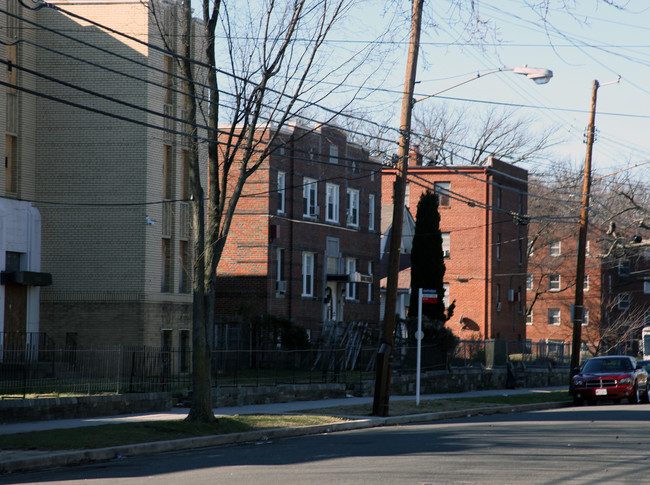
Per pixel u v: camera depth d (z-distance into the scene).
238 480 14.12
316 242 49.34
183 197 39.91
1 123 34.78
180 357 39.62
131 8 36.88
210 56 23.19
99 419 24.39
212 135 23.36
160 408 27.59
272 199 45.72
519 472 14.70
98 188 37.38
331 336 44.88
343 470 15.11
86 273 37.31
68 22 37.28
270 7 23.03
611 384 36.66
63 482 14.59
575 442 19.62
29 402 23.48
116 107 37.22
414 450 18.31
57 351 31.72
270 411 28.23
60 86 37.53
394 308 28.91
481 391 45.19
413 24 28.97
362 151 54.69
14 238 35.28
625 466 15.45
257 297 45.31
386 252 63.69
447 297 67.19
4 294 34.53
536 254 81.88
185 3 23.17
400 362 43.72
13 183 36.41
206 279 23.44
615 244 65.19
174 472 15.62
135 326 36.75
